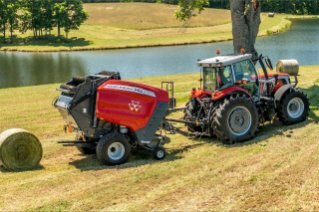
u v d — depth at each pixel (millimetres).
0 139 10469
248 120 12164
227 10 124250
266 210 7770
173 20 106562
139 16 111375
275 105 13414
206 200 8305
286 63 26422
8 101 20453
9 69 50875
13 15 91438
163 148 11125
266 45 63656
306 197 8219
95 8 123125
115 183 9383
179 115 15906
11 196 8789
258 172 9602
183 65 47656
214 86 12570
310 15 134625
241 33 18703
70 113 10461
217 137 12320
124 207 8125
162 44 76188
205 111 12469
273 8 135750
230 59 12555
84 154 11828
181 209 7961
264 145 11648
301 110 13695
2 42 88375
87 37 90188
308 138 12055
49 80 41156
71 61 57469
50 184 9430
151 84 24328
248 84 12836
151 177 9672
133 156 11414
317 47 60156
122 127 10891
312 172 9461
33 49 76875
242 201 8180
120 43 79750
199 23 104375
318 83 21469
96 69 48406
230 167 10031
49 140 13570
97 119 10664
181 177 9578
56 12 91875
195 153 11352
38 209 8141
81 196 8719
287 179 9117
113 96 10625
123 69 45938
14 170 10461
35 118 16672
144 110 10914
